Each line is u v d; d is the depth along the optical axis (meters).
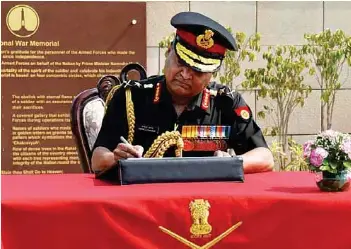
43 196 2.53
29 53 6.02
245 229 2.58
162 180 2.83
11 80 6.03
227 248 2.58
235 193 2.59
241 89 5.96
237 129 3.38
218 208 2.56
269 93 5.86
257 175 3.19
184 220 2.55
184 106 3.33
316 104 6.12
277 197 2.57
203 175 2.87
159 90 3.32
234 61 5.79
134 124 3.32
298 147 5.75
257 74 5.74
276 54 5.89
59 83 6.05
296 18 6.11
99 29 6.03
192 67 3.10
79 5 6.01
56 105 6.07
